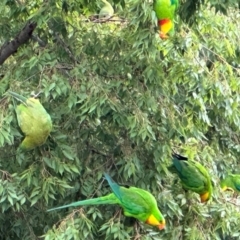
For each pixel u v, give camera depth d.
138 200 6.93
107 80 8.66
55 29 8.66
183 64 8.70
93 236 8.95
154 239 8.77
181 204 9.20
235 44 10.33
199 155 9.93
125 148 8.90
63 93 8.23
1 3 8.48
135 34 7.98
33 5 8.82
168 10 7.11
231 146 11.95
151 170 8.96
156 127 8.74
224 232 9.51
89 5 8.30
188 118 9.34
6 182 8.10
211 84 8.97
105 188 8.98
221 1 7.22
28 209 9.62
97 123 8.79
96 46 8.80
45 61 8.45
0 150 8.80
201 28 9.53
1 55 9.40
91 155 9.16
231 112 9.53
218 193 9.55
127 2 8.57
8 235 10.28
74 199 9.04
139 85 8.55
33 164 8.30
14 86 8.23
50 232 8.41
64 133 8.83
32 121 6.44
